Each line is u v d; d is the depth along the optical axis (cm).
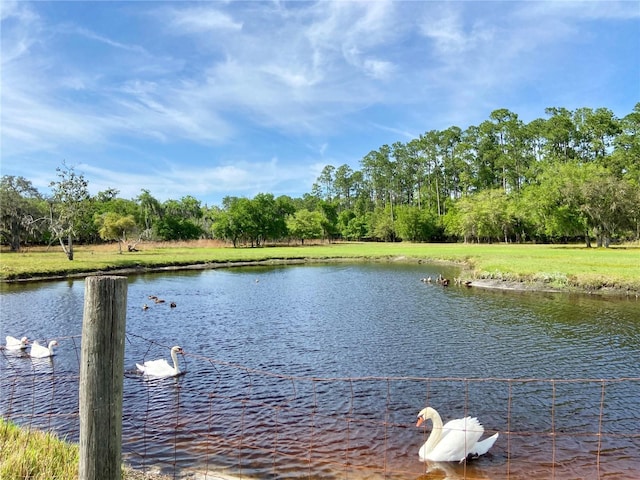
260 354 1695
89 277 416
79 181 4950
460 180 12938
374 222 13512
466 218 9750
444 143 13150
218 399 1243
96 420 417
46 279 3906
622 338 1905
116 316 420
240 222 10000
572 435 1023
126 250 7650
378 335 1984
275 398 1251
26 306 2639
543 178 7906
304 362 1595
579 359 1616
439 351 1725
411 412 1159
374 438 1002
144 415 1130
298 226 11681
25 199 7544
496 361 1597
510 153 11581
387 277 4422
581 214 7000
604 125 9088
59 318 2312
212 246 10231
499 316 2402
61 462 678
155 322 2277
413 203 14912
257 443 973
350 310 2616
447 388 1333
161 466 865
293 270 5203
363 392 1300
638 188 6900
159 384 1362
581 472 856
